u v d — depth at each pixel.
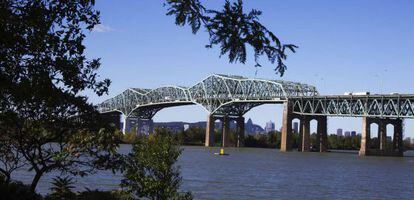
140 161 24.91
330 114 190.75
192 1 8.20
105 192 23.12
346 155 193.88
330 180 80.19
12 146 18.42
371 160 162.25
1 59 11.78
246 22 8.12
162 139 25.67
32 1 12.03
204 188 58.53
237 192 56.69
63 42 12.85
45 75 13.10
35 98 14.53
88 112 17.25
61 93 14.97
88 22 12.85
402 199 59.00
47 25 12.27
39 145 17.64
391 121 194.88
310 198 55.84
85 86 14.40
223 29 8.14
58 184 20.64
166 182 25.06
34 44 12.21
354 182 78.69
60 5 12.44
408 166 131.62
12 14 11.55
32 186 18.11
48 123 16.92
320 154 193.25
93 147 18.56
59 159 18.08
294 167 111.12
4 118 15.77
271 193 58.00
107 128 17.98
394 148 195.62
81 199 21.02
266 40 8.02
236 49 8.15
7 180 17.86
